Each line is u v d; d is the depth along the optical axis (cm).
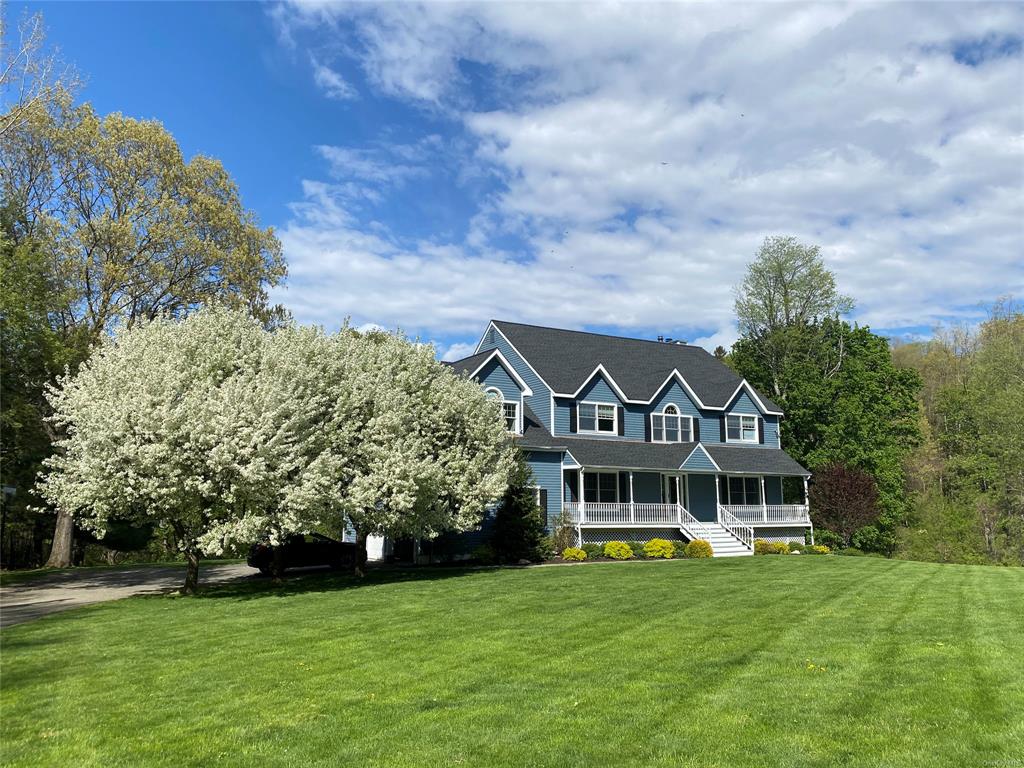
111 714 841
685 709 802
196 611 1656
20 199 2847
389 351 2411
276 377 1956
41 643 1302
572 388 3506
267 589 2073
